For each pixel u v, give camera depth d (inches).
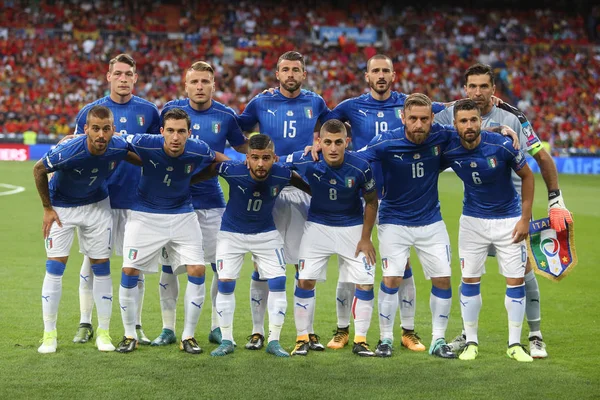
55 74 1279.5
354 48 1459.2
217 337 267.6
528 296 255.0
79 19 1391.5
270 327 252.4
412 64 1441.9
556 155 1202.6
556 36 1533.0
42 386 209.8
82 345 256.8
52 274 248.5
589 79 1441.9
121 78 274.8
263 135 237.9
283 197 272.7
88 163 241.4
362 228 254.2
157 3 1466.5
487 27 1531.7
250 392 207.0
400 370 231.3
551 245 249.4
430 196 252.2
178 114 237.1
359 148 286.5
